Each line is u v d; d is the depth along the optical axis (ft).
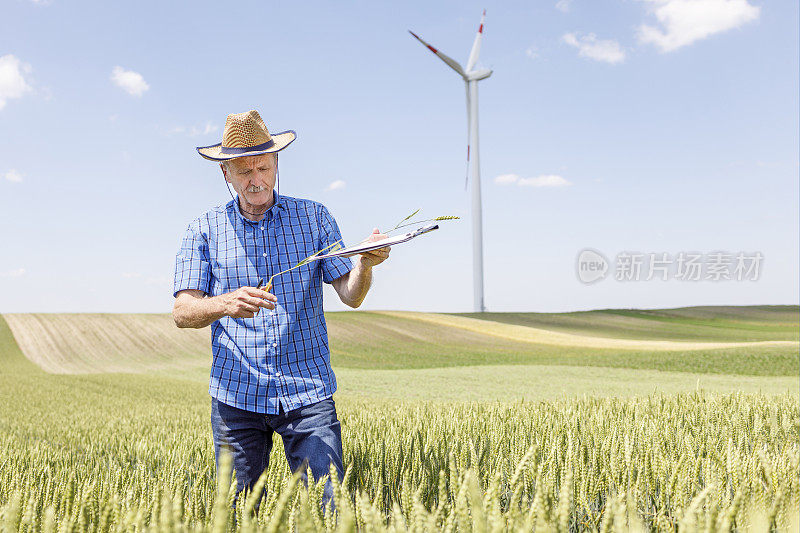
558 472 6.77
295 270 8.75
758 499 4.48
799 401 17.84
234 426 8.47
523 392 60.18
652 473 6.45
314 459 7.91
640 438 8.46
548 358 127.34
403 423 14.87
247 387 8.37
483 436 10.43
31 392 72.02
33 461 12.17
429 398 54.49
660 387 63.67
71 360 142.72
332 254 7.77
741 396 15.96
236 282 8.75
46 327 166.91
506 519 4.10
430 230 7.28
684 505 5.33
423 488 7.26
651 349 149.48
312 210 9.20
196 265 8.81
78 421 38.37
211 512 5.32
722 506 5.36
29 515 4.53
